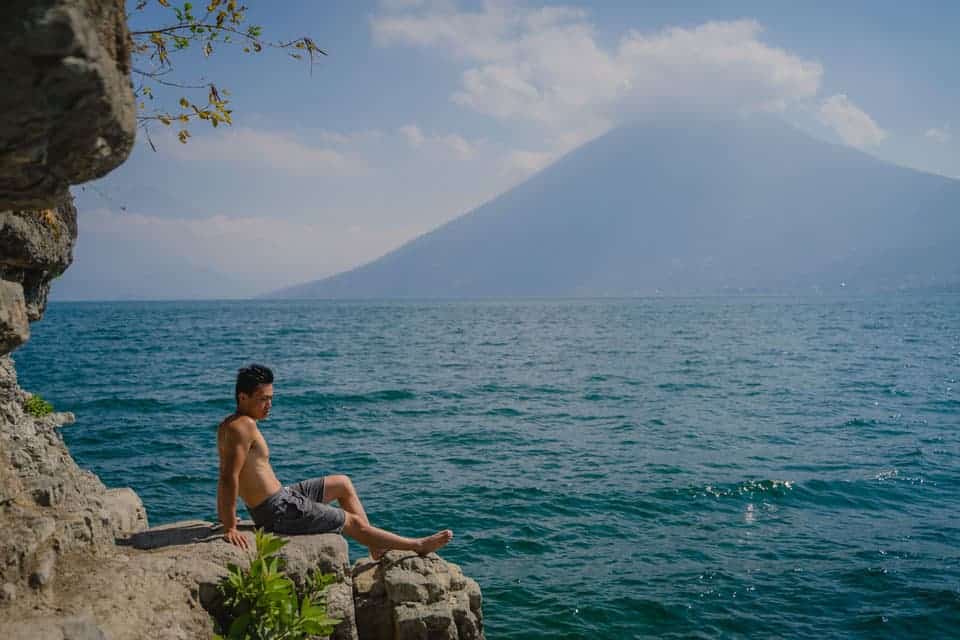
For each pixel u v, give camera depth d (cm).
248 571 548
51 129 323
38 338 6406
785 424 2177
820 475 1529
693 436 1997
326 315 14188
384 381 3300
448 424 2197
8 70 295
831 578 971
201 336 6931
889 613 866
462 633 611
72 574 488
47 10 287
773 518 1245
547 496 1370
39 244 600
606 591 933
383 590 625
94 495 663
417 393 2891
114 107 335
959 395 2775
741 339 6309
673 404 2600
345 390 2964
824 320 9925
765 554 1066
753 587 945
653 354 4825
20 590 447
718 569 1007
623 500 1345
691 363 4162
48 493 559
